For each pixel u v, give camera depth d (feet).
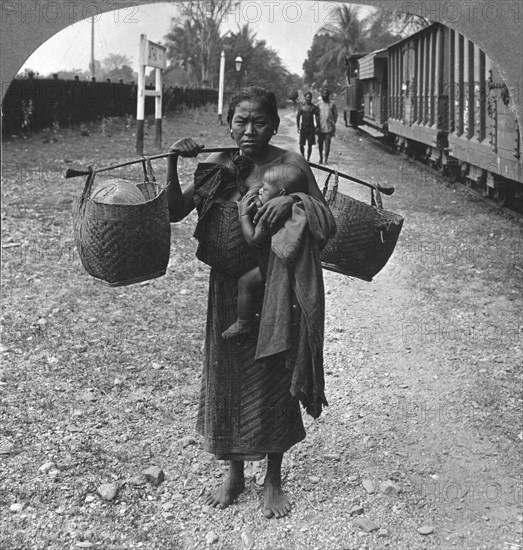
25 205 35.86
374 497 12.22
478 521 11.53
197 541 11.03
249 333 11.20
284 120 130.82
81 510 11.71
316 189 11.19
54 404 15.61
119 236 10.52
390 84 73.00
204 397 11.95
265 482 11.94
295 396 10.49
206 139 75.61
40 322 20.51
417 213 37.22
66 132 74.08
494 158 34.32
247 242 10.61
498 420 14.90
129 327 20.48
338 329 20.71
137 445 13.96
